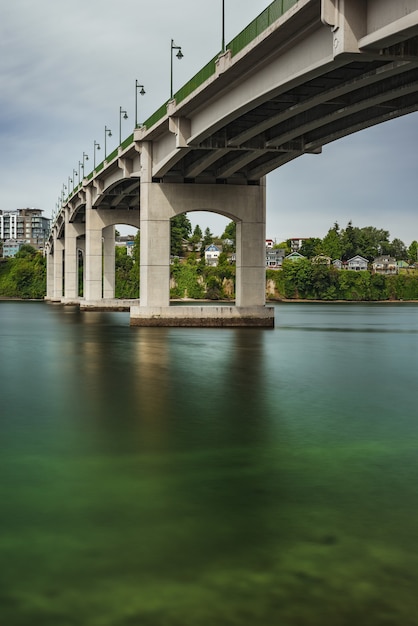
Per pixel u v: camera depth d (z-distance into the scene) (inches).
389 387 1103.6
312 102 1441.9
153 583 367.2
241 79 1541.6
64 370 1307.8
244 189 2396.7
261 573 379.2
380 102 1423.5
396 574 378.6
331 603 345.7
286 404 934.4
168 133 2177.7
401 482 555.8
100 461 621.0
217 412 870.4
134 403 935.0
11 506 493.4
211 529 446.3
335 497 515.2
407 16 959.6
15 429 761.6
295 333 2369.6
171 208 2370.8
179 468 597.0
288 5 1234.0
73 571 382.0
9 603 346.3
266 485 545.6
